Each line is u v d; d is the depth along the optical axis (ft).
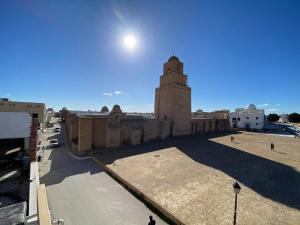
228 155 70.59
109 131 77.25
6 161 66.64
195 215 30.78
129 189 42.04
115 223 30.14
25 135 79.10
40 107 126.41
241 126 197.77
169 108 110.52
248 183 44.21
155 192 38.65
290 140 111.04
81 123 70.64
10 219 23.21
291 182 45.21
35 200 33.19
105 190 41.52
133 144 84.79
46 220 22.62
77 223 30.14
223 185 42.70
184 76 116.98
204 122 138.92
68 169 54.75
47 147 82.02
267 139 114.21
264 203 34.91
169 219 30.99
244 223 28.73
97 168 55.57
